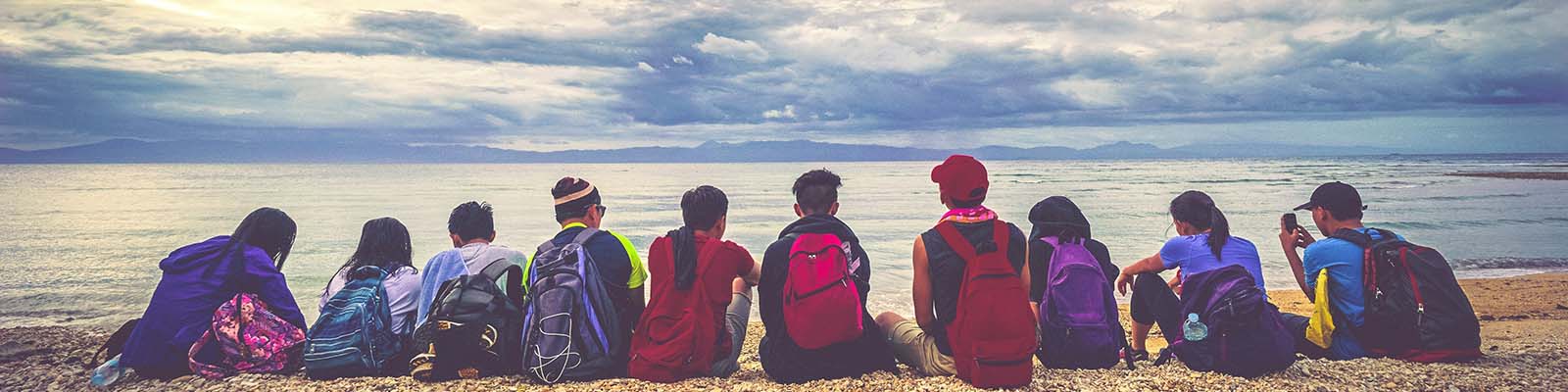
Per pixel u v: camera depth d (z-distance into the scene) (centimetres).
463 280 481
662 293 467
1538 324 920
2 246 2245
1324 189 522
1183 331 486
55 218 3569
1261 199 4584
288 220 536
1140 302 534
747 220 3406
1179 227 518
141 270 1678
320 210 4159
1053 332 478
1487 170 11256
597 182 10031
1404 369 471
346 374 489
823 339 448
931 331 484
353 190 7344
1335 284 503
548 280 469
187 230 2856
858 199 5397
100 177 12962
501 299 480
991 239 438
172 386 471
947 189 455
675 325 463
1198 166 19925
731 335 496
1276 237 2273
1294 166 18025
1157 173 12044
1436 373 462
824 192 467
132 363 482
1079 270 475
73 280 1508
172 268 497
